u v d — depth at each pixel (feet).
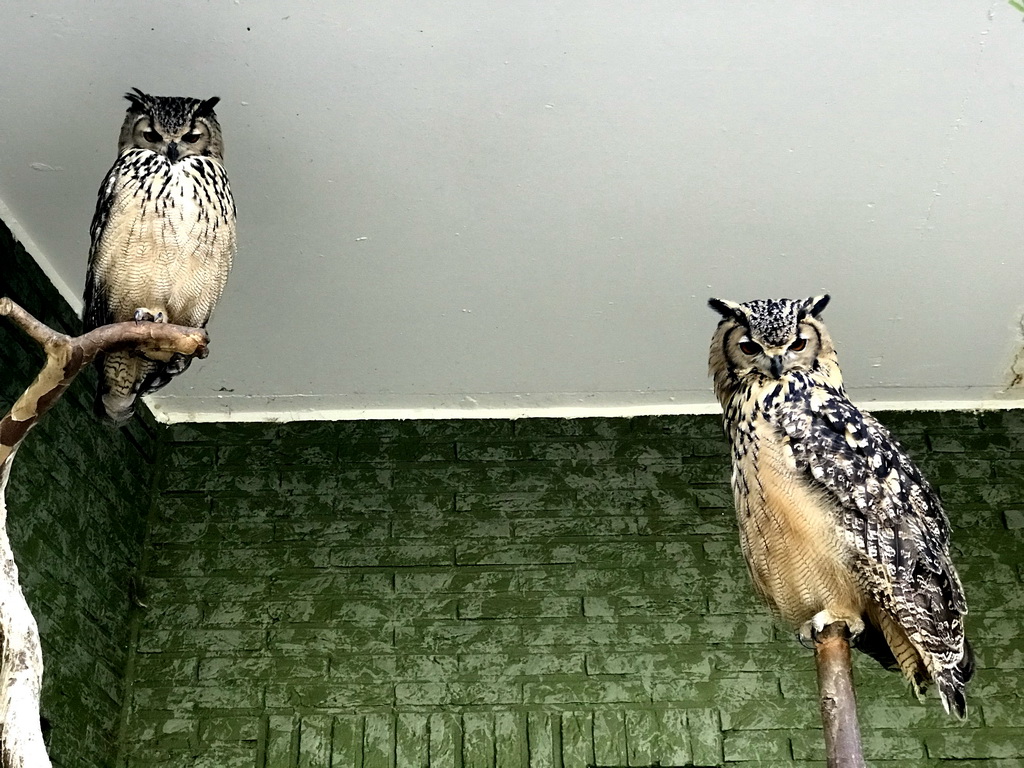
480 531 7.59
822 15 5.47
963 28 5.53
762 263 6.87
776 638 7.17
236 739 6.93
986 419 7.92
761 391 5.22
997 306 7.16
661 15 5.47
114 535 7.14
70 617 6.55
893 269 6.89
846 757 4.00
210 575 7.44
